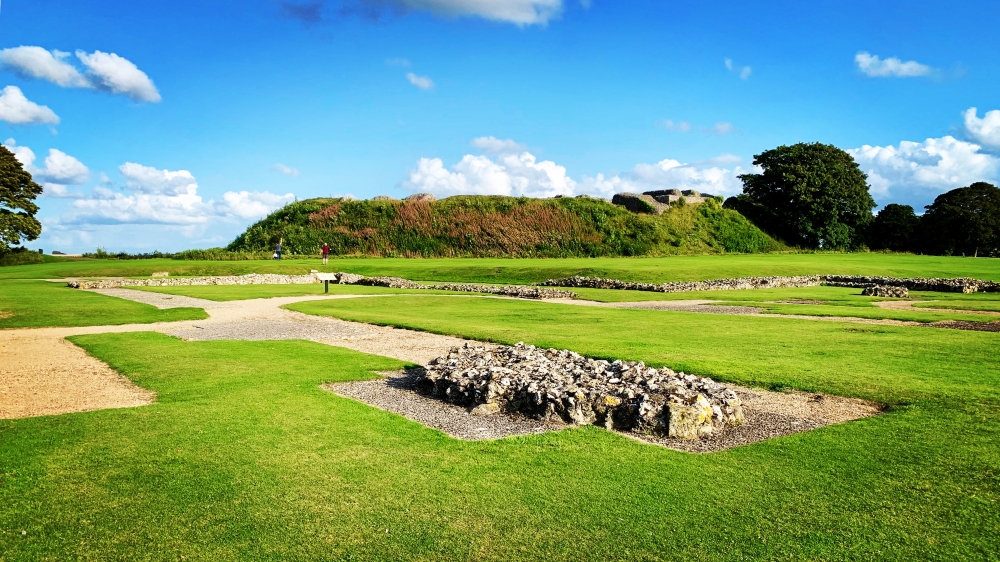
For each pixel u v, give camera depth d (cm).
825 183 8719
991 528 623
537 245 6981
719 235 7812
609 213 7644
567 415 1015
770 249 8056
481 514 657
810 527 628
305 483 732
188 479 739
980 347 1638
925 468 780
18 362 1494
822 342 1725
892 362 1431
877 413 1049
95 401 1112
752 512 662
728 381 1273
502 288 3712
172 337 1888
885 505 677
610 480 751
